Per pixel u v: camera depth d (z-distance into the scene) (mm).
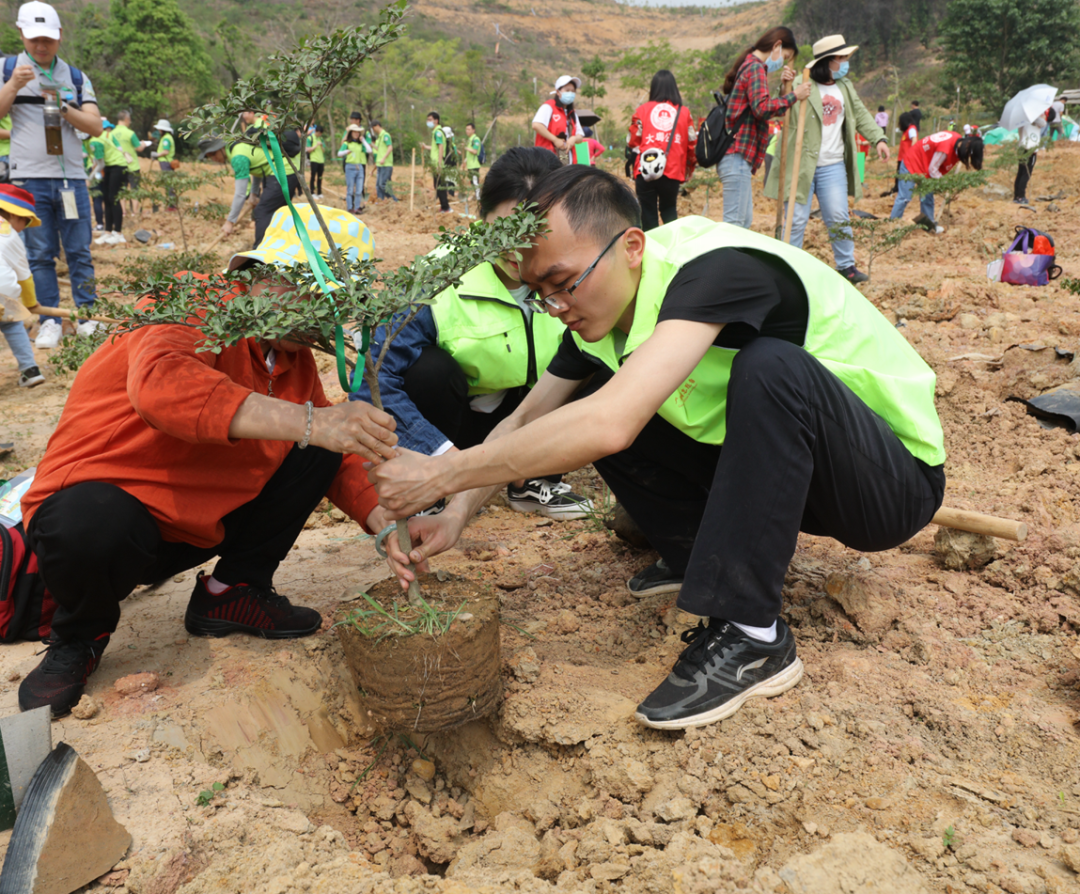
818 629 2475
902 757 1908
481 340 3262
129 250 11758
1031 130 12539
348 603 2193
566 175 1945
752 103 6277
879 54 69688
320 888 1654
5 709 2195
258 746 2211
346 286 1864
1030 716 1986
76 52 48625
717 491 2021
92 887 1661
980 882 1562
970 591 2576
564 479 4145
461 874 1773
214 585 2535
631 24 134500
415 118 45156
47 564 2066
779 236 6449
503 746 2289
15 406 5621
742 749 1983
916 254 9750
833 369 2152
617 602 2812
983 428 3965
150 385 1947
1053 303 6328
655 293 2049
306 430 1929
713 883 1617
